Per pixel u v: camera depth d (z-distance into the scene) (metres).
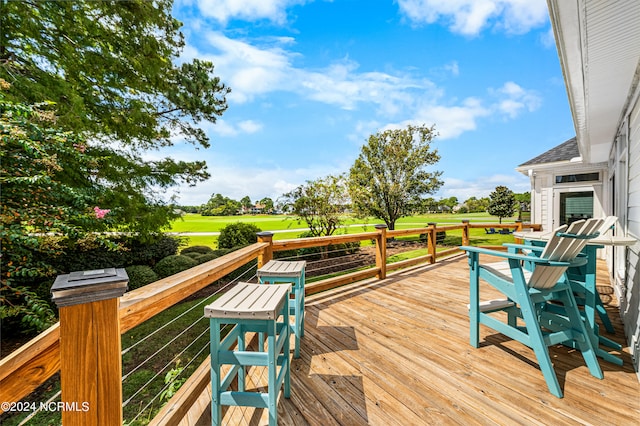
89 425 0.86
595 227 1.79
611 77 2.27
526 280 2.14
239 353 1.30
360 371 1.98
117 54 5.24
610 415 1.51
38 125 3.10
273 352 1.29
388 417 1.54
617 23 1.57
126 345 3.66
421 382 1.84
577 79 2.29
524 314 1.88
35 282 4.55
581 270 2.51
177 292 1.36
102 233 4.38
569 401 1.63
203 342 3.71
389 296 3.69
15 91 3.50
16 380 0.72
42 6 4.12
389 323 2.81
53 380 3.05
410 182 11.39
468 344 2.35
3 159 2.93
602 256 5.97
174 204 6.05
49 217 3.35
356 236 4.16
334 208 9.63
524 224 6.84
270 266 2.34
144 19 5.27
